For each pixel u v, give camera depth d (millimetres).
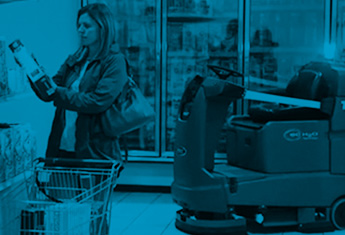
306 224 3918
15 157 2500
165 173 5266
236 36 5207
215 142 3865
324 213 4035
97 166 2340
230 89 3641
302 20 5141
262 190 3803
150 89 5320
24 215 2105
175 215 4410
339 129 3893
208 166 3863
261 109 4012
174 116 5320
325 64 4035
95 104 2688
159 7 5195
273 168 3830
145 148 5375
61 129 2855
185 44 5250
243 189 3777
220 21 5207
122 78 2762
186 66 5270
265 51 5184
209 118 3814
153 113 2867
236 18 5184
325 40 5086
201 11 5211
